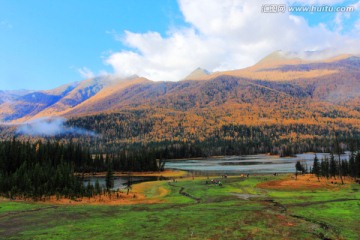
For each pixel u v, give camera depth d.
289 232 37.72
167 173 162.75
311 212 50.88
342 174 113.75
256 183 102.38
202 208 55.31
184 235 35.59
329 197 69.44
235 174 142.12
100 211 53.53
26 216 48.56
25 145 136.38
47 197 73.56
